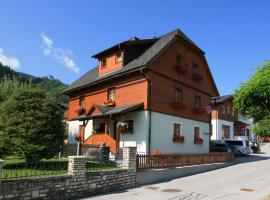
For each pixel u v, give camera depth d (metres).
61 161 16.95
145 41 27.27
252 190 15.24
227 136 49.03
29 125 15.63
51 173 12.85
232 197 13.64
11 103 16.19
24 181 10.96
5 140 15.41
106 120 24.42
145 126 22.94
